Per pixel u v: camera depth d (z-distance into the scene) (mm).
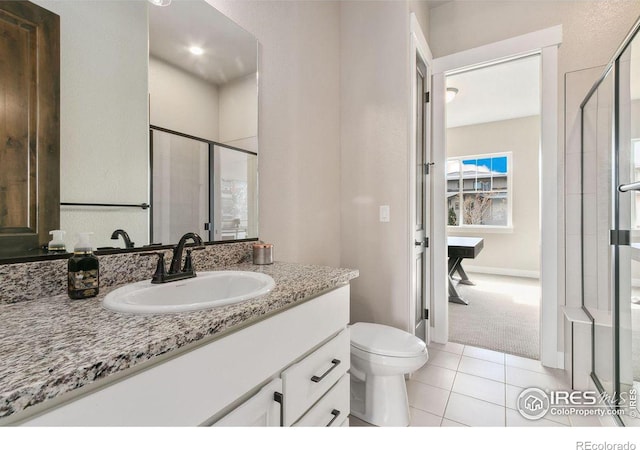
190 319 664
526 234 5059
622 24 1871
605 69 1634
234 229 1432
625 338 1367
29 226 826
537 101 4297
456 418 1554
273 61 1644
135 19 1084
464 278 4570
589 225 1812
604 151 1651
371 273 2072
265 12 1597
